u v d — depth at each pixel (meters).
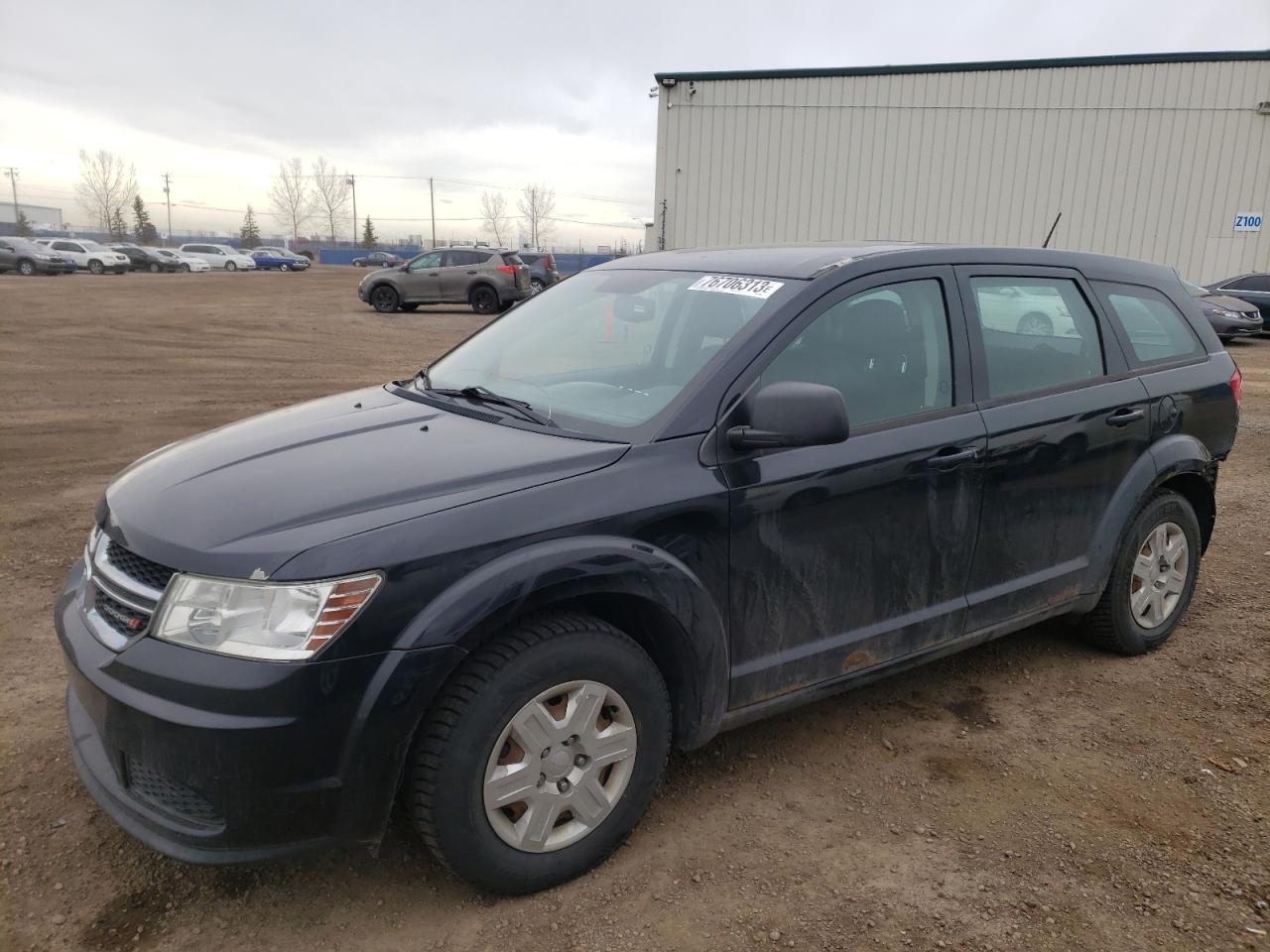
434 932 2.45
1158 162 21.42
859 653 3.13
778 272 3.20
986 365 3.42
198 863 2.25
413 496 2.44
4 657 3.91
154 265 49.38
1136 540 3.98
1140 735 3.49
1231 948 2.41
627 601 2.64
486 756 2.38
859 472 2.98
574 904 2.55
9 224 103.12
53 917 2.48
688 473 2.68
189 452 2.97
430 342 16.52
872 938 2.44
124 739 2.29
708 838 2.85
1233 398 4.38
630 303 3.41
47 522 5.75
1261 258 21.42
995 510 3.39
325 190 103.69
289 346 15.50
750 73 22.42
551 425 2.90
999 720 3.60
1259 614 4.64
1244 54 20.55
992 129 21.88
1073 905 2.56
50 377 11.64
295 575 2.20
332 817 2.26
